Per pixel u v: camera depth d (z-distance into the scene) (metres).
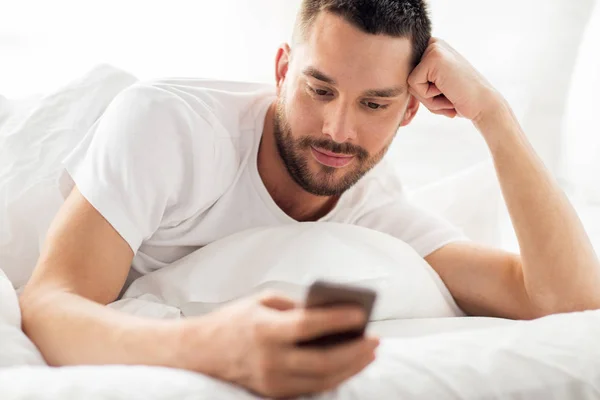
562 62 1.99
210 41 1.95
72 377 0.70
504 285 1.21
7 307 0.90
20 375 0.71
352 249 1.09
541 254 1.16
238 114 1.21
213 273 1.06
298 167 1.16
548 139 1.97
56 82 1.89
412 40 1.14
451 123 1.86
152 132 1.09
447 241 1.28
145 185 1.07
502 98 1.25
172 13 1.93
